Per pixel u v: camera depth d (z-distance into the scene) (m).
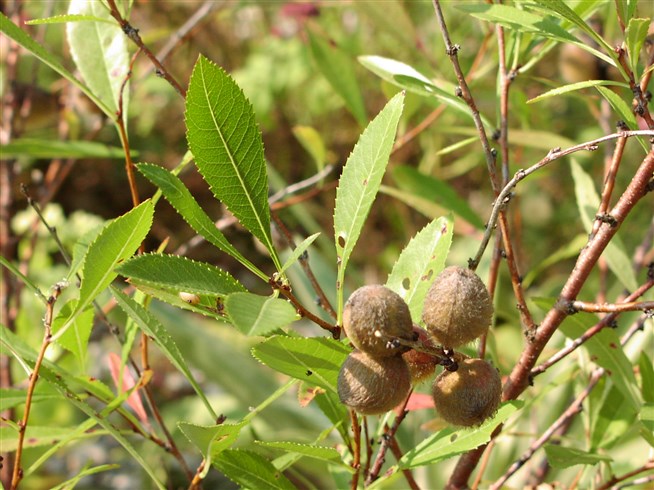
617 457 0.63
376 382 0.37
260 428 0.81
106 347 1.22
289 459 0.46
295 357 0.39
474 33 1.05
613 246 0.55
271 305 0.34
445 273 0.39
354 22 1.13
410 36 0.68
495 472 0.67
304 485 0.80
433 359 0.39
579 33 0.62
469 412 0.39
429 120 0.65
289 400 0.83
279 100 1.30
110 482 1.05
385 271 1.15
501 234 0.50
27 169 1.34
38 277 0.98
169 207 1.44
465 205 0.68
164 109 1.44
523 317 0.45
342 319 0.38
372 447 0.47
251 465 0.43
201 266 0.38
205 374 0.84
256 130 0.40
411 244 0.44
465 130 0.61
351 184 0.41
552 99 1.01
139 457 0.42
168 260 0.38
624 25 0.44
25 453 0.85
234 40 1.29
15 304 0.78
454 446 0.40
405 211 1.16
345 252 0.41
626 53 0.43
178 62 1.23
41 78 1.15
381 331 0.36
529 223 1.21
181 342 0.84
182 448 0.98
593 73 0.62
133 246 0.40
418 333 0.39
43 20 0.44
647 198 1.12
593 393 0.52
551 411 0.68
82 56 0.52
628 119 0.42
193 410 1.03
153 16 1.19
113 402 0.46
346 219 0.41
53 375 0.45
